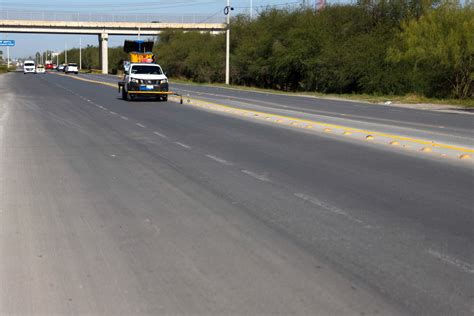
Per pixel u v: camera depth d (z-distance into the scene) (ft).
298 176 37.29
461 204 29.89
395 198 31.17
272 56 219.61
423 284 18.79
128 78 113.19
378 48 164.45
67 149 48.78
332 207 29.01
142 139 55.77
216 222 26.14
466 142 55.93
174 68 323.37
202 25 350.02
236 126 68.03
